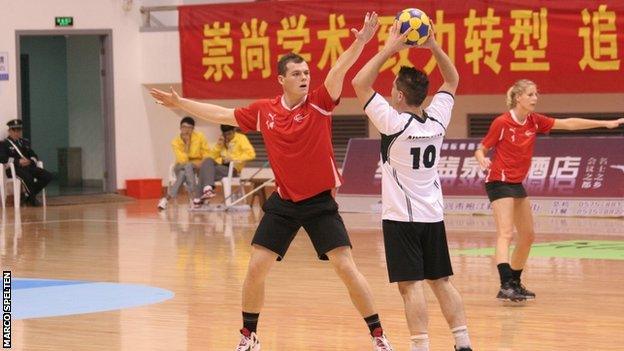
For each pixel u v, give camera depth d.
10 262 18.91
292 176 10.08
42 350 11.23
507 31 29.09
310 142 9.99
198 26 32.72
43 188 31.33
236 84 32.34
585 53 28.44
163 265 18.17
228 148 29.23
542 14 28.75
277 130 10.05
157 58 33.94
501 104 30.80
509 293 13.98
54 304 14.19
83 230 24.42
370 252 19.50
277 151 10.09
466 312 13.38
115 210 29.92
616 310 13.43
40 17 32.59
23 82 39.25
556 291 14.96
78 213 29.09
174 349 11.24
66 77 39.19
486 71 29.36
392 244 9.66
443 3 29.58
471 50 29.42
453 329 9.77
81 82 37.81
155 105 34.66
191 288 15.53
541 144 26.77
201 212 28.73
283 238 10.31
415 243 9.66
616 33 28.14
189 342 11.60
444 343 11.41
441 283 9.83
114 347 11.35
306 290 15.27
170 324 12.67
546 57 28.81
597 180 25.88
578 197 25.91
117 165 34.06
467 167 27.20
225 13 32.34
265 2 31.81
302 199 10.13
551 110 30.30
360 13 30.52
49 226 25.48
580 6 28.38
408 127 9.56
